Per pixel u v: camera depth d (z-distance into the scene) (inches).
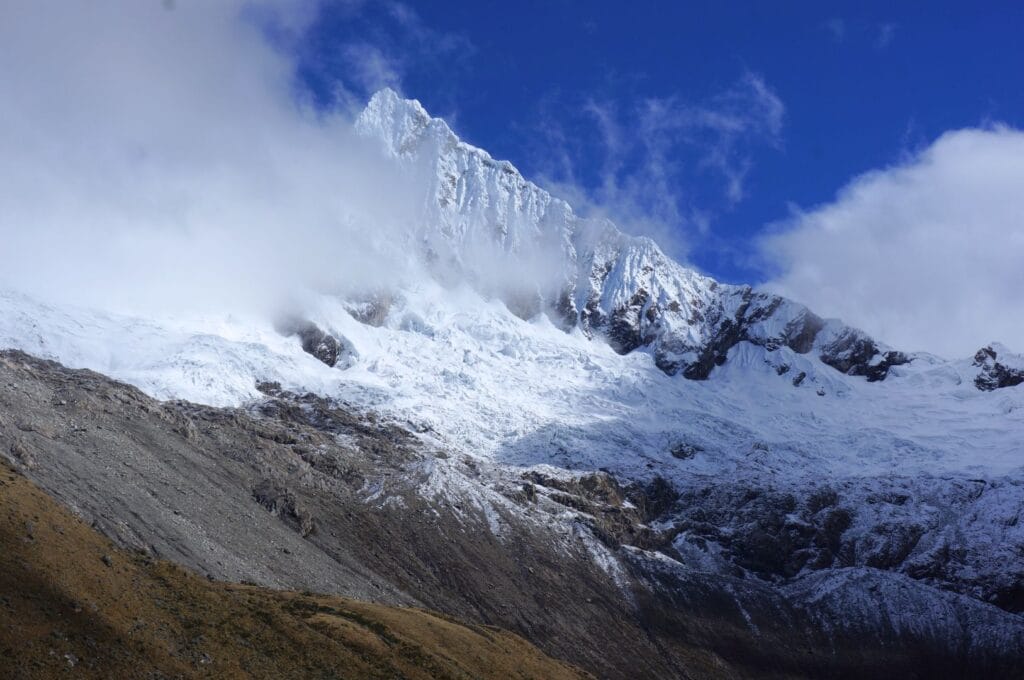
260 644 4985.2
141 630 4495.6
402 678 5310.0
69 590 4377.5
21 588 4229.8
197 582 5226.4
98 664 4158.5
